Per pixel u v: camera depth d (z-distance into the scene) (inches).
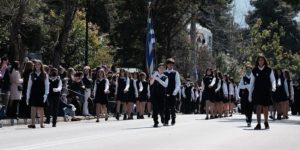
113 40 2114.9
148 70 1585.9
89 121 1024.9
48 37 1592.0
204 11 2143.2
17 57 1256.2
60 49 1397.6
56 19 1566.2
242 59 2940.5
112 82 1241.4
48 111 901.8
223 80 1180.5
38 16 1475.1
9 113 901.8
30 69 917.8
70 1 1386.6
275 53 2908.5
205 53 2723.9
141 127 821.9
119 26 2065.7
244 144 556.1
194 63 2281.0
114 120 1074.7
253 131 732.7
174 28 2149.4
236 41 3368.6
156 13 2041.1
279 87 1121.4
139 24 2033.7
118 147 522.3
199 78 2578.7
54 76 858.1
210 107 1137.4
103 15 2007.9
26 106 931.3
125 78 1123.3
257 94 761.6
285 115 1142.3
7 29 1342.3
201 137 633.6
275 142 583.8
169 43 2073.1
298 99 1401.3
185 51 2399.1
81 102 1102.4
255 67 762.8
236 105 1647.4
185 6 2075.5
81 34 1857.8
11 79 896.9
